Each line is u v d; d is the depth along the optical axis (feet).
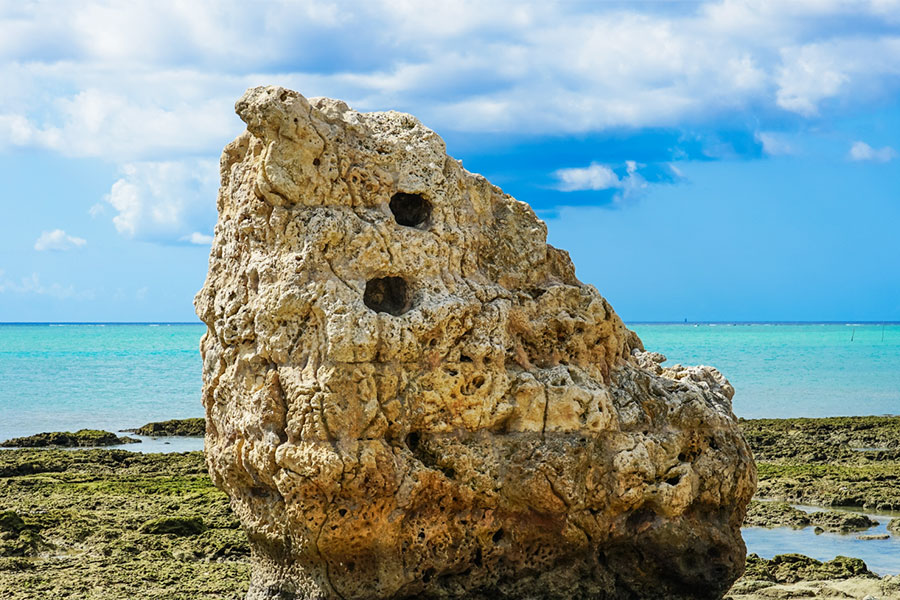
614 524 33.53
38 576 41.14
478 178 35.12
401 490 31.19
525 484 32.48
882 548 49.34
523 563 33.22
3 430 108.17
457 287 32.89
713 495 34.47
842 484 66.33
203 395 34.71
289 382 30.96
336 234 31.63
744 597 38.70
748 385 164.96
